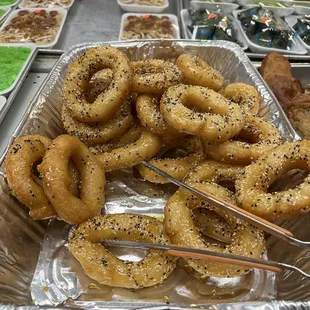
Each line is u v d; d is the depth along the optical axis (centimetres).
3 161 31
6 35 57
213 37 60
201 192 29
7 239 29
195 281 29
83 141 37
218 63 47
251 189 29
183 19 65
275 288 29
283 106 45
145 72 40
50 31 59
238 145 33
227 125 32
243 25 64
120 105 36
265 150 33
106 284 28
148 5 68
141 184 37
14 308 22
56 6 66
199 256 26
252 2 72
